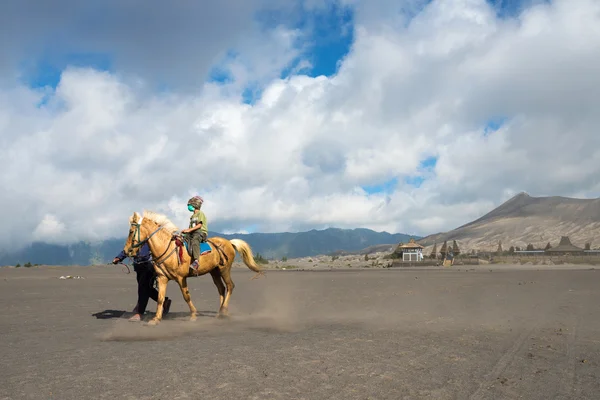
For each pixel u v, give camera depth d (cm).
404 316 1371
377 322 1252
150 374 680
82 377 665
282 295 2152
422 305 1659
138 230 1227
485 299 1841
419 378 668
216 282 1427
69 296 2094
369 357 798
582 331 1088
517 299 1831
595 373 708
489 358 803
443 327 1148
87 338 1010
